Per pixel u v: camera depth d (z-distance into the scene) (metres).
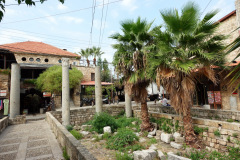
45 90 18.25
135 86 8.96
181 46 6.79
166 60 6.46
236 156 5.30
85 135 9.06
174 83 6.64
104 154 6.30
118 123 11.21
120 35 8.98
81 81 22.48
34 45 25.56
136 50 8.78
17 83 11.91
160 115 9.40
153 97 25.06
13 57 17.64
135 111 13.20
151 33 8.09
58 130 5.96
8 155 4.68
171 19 6.50
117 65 8.98
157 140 7.92
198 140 6.66
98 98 12.79
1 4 2.69
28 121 12.54
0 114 14.18
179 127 7.91
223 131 6.08
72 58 25.45
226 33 10.35
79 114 13.19
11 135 7.35
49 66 20.84
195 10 6.25
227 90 9.64
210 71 6.17
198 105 11.88
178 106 6.67
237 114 7.39
